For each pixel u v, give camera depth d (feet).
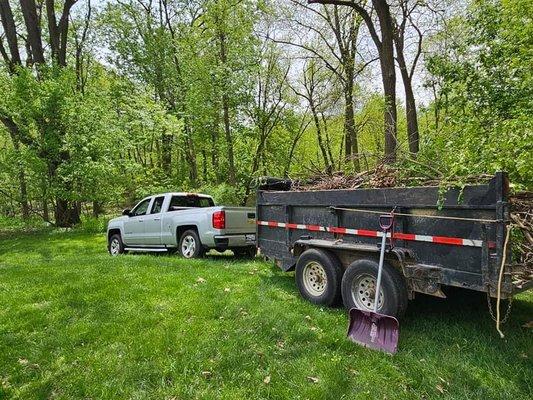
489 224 11.55
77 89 70.23
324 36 64.13
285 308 16.38
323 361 11.85
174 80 65.16
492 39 22.15
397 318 13.75
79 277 21.53
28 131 51.60
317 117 68.54
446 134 21.35
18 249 40.45
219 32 56.03
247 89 56.54
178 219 30.25
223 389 10.52
